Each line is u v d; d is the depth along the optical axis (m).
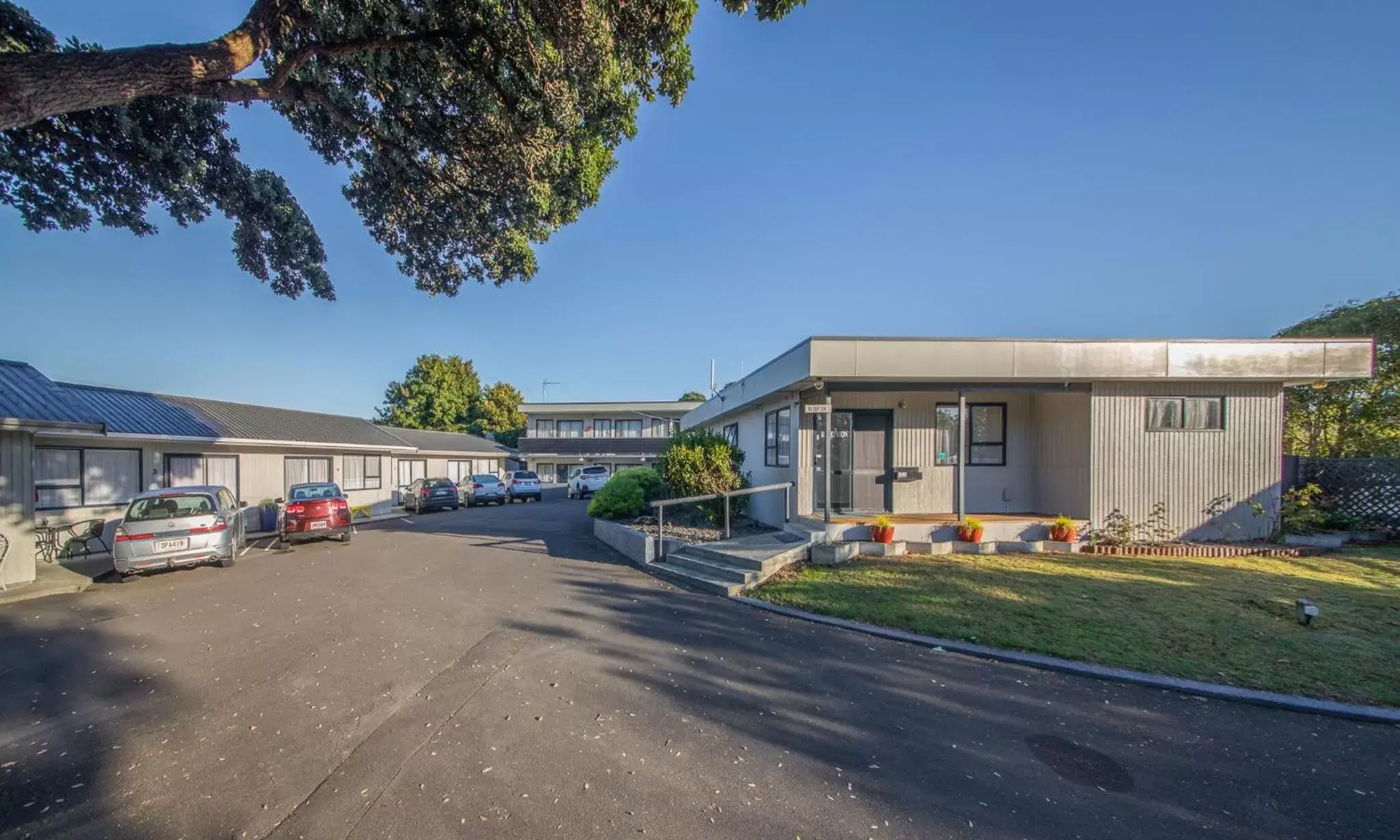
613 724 4.18
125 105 7.23
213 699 4.69
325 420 24.27
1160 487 9.99
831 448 11.52
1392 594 7.04
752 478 14.72
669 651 5.75
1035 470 11.61
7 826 3.06
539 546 12.70
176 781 3.50
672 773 3.53
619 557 11.20
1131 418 10.03
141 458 14.71
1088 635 5.81
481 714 4.36
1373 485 10.36
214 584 9.24
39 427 9.69
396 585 8.84
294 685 4.96
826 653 5.68
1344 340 9.55
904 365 9.39
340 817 3.10
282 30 6.09
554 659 5.53
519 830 2.98
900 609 6.82
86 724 4.27
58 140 7.40
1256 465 10.05
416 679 5.06
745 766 3.61
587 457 42.41
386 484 24.89
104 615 7.46
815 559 9.30
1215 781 3.45
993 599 7.06
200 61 5.02
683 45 6.99
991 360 9.49
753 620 6.83
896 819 3.07
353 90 7.89
